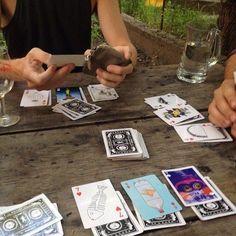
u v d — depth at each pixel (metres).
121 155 0.97
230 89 1.15
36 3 1.72
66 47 1.85
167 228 0.76
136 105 1.28
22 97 1.29
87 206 0.81
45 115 1.19
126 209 0.80
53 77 1.20
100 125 1.15
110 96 1.33
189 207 0.81
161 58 3.56
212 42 1.50
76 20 1.82
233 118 1.08
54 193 0.84
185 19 3.54
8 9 1.72
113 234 0.73
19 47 1.80
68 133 1.09
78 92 1.35
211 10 3.59
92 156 0.99
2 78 1.19
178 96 1.36
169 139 1.09
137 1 4.30
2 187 0.86
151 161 0.98
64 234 0.73
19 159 0.96
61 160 0.97
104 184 0.88
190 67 1.47
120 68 1.25
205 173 0.94
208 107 1.25
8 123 1.12
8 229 0.74
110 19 1.72
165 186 0.88
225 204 0.83
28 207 0.80
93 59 1.21
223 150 1.05
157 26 3.92
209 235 0.75
